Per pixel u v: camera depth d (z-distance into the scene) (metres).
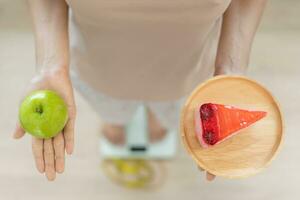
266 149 0.93
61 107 0.91
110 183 1.67
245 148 0.94
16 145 1.69
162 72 1.16
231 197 1.65
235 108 0.93
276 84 1.77
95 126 1.73
